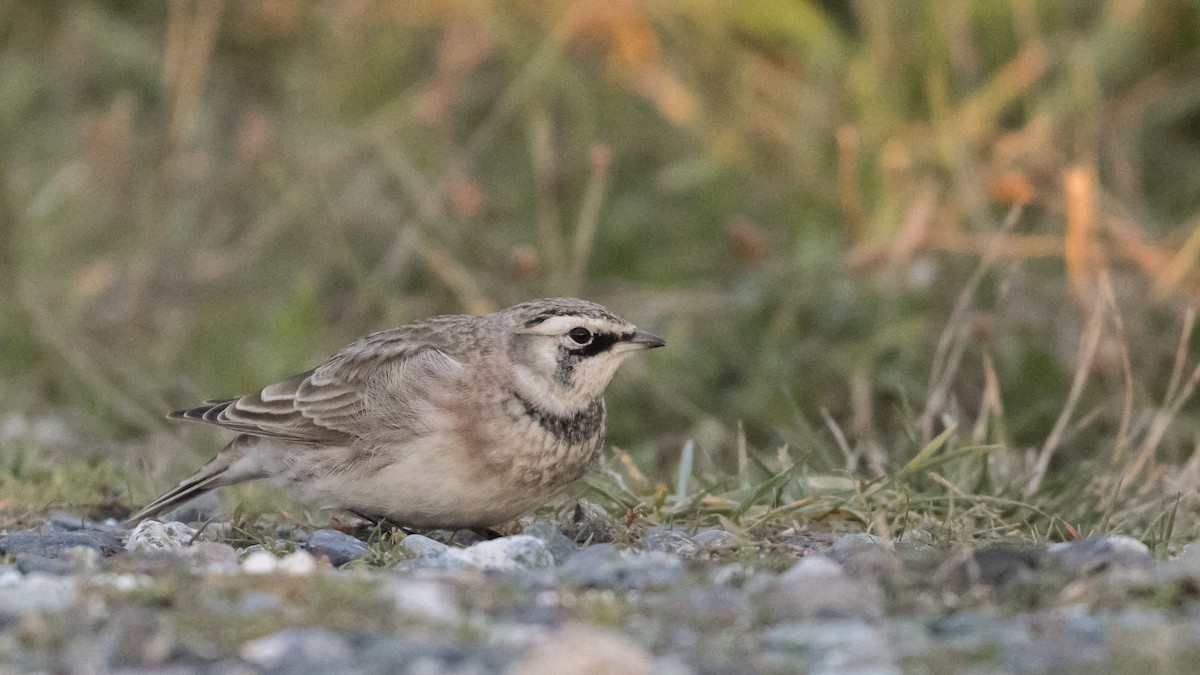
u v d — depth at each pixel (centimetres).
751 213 1653
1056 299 1469
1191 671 639
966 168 1572
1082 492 1062
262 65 1925
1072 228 1373
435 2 1855
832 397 1420
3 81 1953
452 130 1780
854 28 1809
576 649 612
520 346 1006
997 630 711
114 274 1711
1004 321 1430
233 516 1045
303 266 1723
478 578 797
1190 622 714
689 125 1695
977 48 1734
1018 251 1479
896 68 1697
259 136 1753
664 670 642
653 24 1753
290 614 717
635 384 1456
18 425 1465
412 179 1662
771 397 1432
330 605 728
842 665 657
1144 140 1725
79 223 1770
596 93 1738
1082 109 1648
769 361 1449
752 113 1702
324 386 1034
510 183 1714
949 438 1134
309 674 637
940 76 1669
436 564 862
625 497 1063
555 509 1070
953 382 1395
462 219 1638
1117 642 673
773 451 1362
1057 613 738
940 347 1243
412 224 1608
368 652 663
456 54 1784
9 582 791
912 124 1680
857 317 1481
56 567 845
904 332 1434
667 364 1484
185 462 1363
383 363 1030
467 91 1784
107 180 1794
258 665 648
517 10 1783
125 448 1412
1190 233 1548
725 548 909
